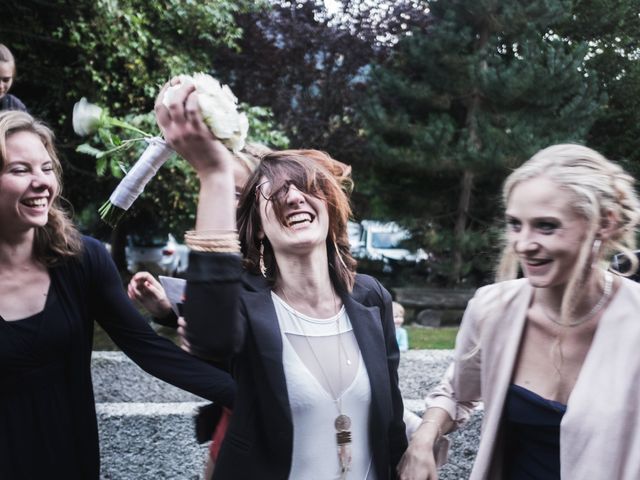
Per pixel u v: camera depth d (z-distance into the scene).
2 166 1.84
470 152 10.66
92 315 2.07
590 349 1.60
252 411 1.70
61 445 1.92
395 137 12.00
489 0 10.81
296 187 1.74
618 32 14.01
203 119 1.40
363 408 1.75
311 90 14.10
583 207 1.53
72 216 2.23
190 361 2.02
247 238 1.84
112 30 8.36
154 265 16.33
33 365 1.89
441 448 1.99
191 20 9.47
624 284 1.64
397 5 13.65
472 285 12.38
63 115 8.78
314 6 14.09
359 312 1.81
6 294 1.90
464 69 10.99
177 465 3.18
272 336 1.69
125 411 3.17
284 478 1.67
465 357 1.86
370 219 14.66
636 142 13.95
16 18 8.30
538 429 1.67
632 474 1.50
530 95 10.88
